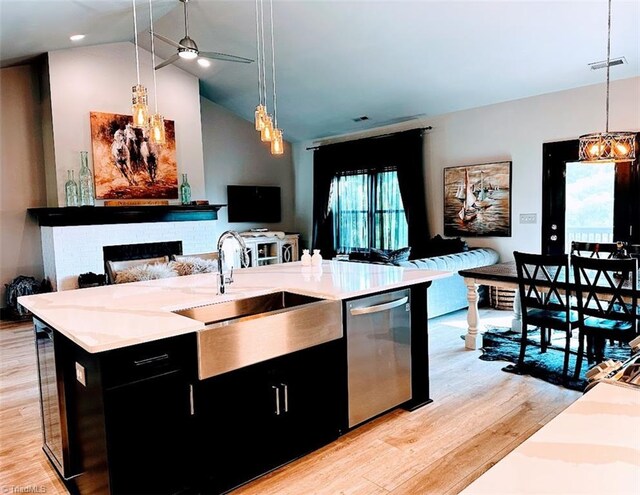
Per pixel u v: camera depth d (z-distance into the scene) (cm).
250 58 625
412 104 691
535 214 611
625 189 532
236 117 872
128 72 648
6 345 486
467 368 387
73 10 460
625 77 520
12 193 618
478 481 81
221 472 224
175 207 665
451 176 699
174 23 566
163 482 205
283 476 241
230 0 503
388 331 296
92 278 588
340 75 635
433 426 289
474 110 669
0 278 614
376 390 292
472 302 432
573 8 427
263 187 910
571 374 365
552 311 377
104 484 195
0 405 337
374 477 237
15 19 433
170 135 689
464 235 691
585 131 558
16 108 617
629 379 121
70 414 228
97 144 624
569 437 93
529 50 504
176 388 206
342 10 492
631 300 331
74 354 215
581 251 469
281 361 244
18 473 249
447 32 496
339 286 282
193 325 207
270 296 302
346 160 849
